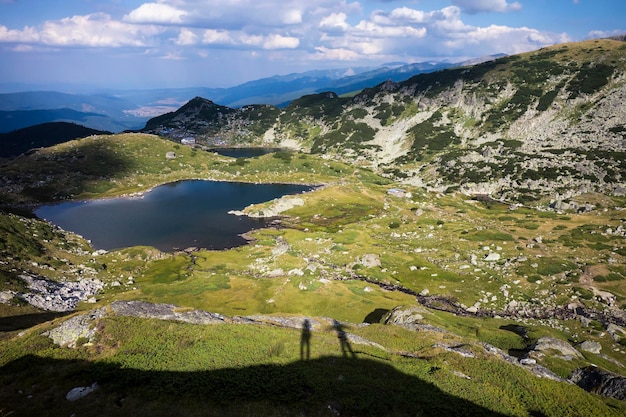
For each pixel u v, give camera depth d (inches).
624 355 2139.5
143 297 2989.7
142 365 1121.4
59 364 1122.0
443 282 3417.8
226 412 925.8
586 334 2417.6
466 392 1128.8
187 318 1530.5
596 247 3767.2
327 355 1300.4
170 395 984.3
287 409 952.3
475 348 1492.4
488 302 3019.2
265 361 1209.4
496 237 4367.6
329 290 3075.8
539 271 3368.6
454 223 5206.7
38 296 2728.8
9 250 3415.4
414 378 1184.2
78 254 4151.1
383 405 1006.4
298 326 1670.8
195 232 5506.9
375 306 2802.7
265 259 4163.4
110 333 1289.4
